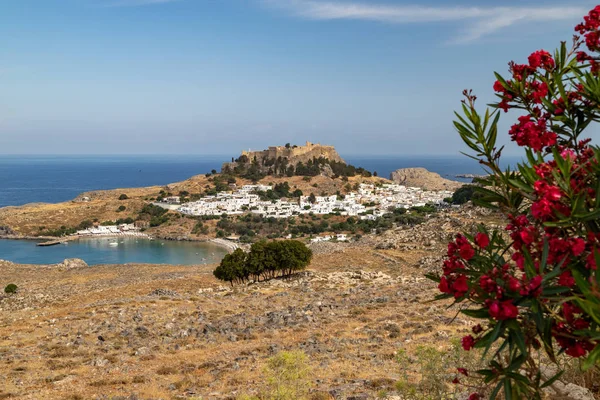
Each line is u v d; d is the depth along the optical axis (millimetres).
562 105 3502
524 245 2975
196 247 146875
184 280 51250
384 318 22297
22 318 29156
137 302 31672
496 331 2697
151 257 129125
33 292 50562
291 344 18391
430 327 18891
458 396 7164
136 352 18844
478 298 2877
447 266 3146
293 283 40031
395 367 13945
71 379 15555
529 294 2656
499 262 3139
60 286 56344
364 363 14789
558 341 2822
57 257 129500
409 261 50062
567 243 2762
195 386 13969
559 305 2994
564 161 2930
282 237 153125
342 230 150250
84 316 27562
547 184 2865
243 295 33781
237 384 13633
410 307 24922
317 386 12391
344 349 17016
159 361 17531
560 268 2766
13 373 16422
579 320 2682
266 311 26938
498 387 2969
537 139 3262
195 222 176125
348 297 30531
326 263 55562
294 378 9719
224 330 21844
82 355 18969
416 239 59844
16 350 20078
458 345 7602
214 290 40188
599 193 2801
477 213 58438
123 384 14828
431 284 34094
